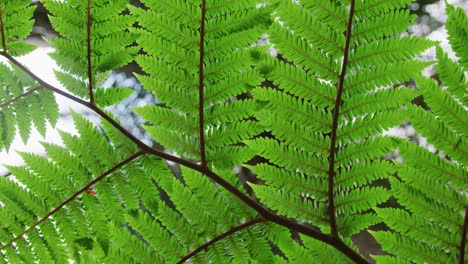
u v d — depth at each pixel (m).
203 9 1.44
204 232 1.51
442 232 1.44
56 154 1.53
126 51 1.49
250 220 1.49
